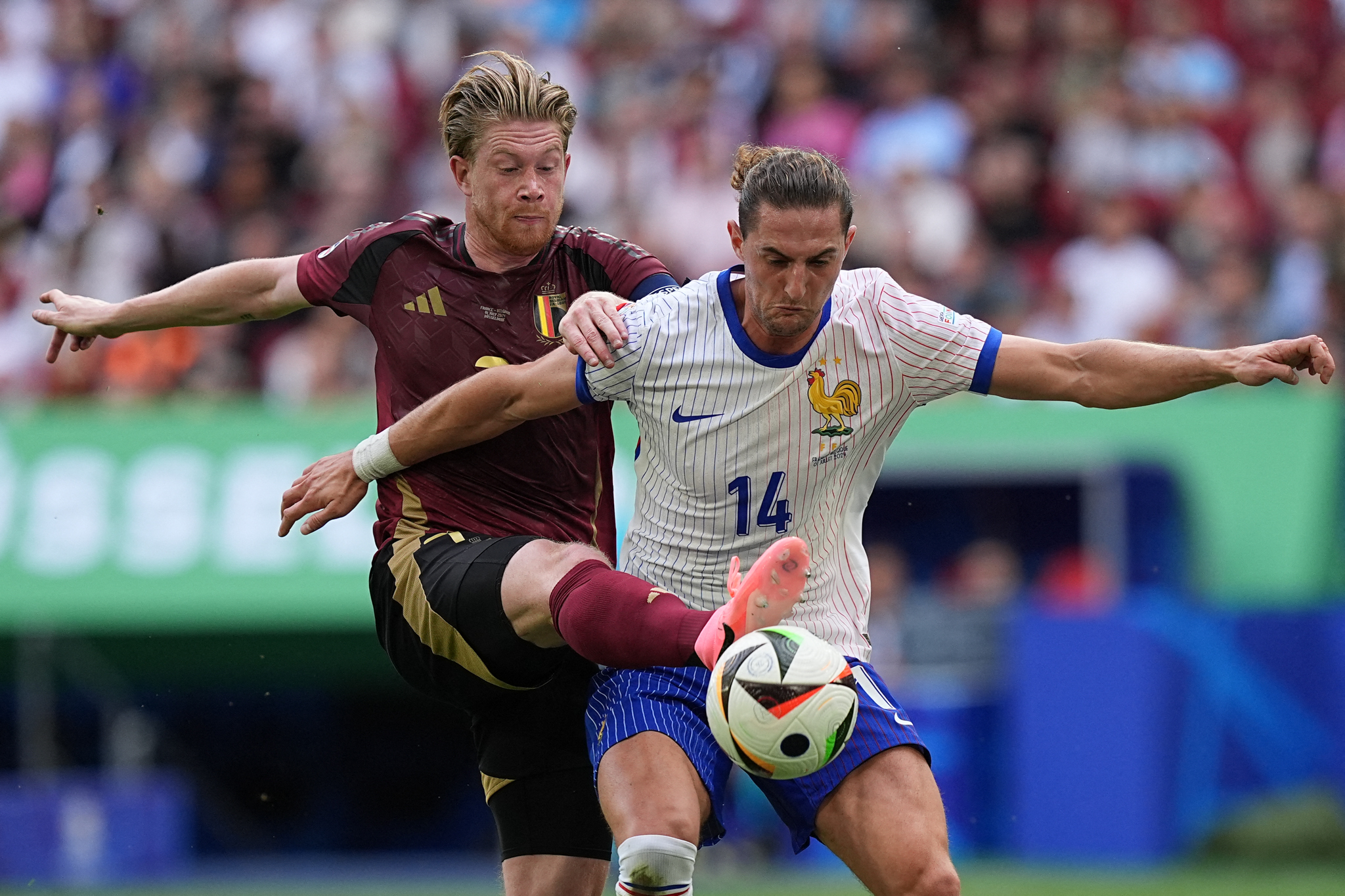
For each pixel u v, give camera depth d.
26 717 39.44
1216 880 31.69
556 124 16.84
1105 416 38.66
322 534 37.97
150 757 41.16
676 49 51.41
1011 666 35.88
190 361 43.41
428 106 51.75
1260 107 49.19
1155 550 39.72
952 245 45.62
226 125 50.31
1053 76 49.41
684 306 15.45
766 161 14.52
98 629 38.28
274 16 52.81
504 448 16.98
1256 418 39.06
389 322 17.39
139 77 52.25
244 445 38.75
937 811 15.05
